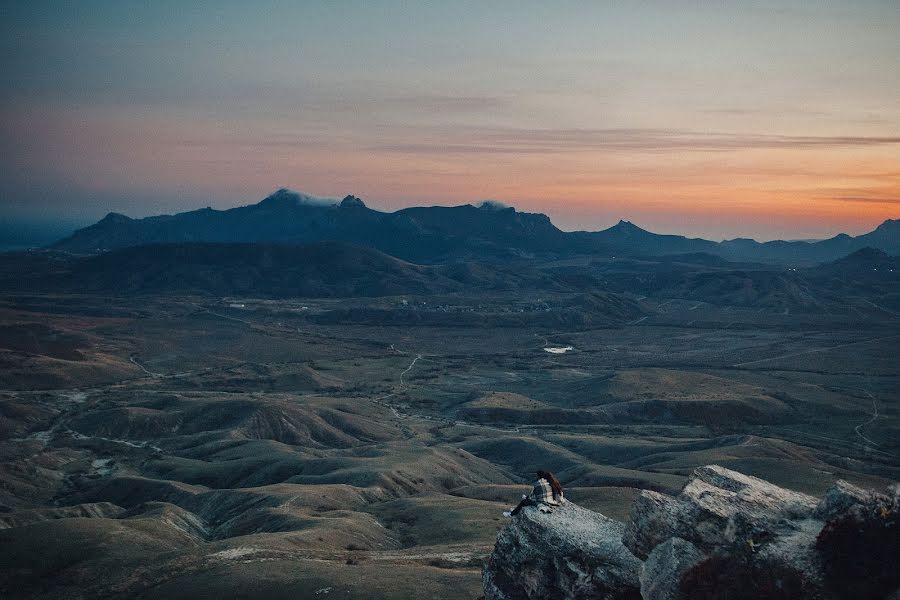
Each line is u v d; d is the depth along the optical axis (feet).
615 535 100.63
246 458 595.47
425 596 200.34
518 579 102.99
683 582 82.43
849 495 82.58
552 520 105.40
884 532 73.92
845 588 72.84
